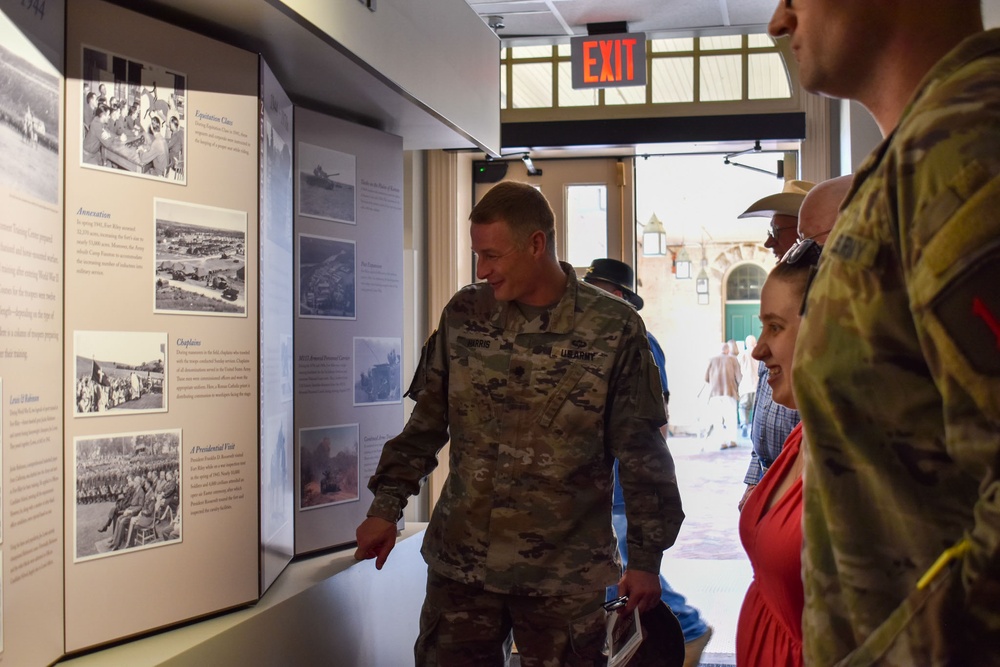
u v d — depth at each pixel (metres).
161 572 1.87
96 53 1.75
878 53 0.80
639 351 2.11
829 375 0.73
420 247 5.46
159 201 1.87
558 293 2.14
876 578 0.71
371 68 2.32
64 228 1.71
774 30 0.89
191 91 1.93
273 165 2.27
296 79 2.43
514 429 2.09
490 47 3.36
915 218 0.64
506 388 2.10
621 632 1.83
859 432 0.72
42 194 1.61
